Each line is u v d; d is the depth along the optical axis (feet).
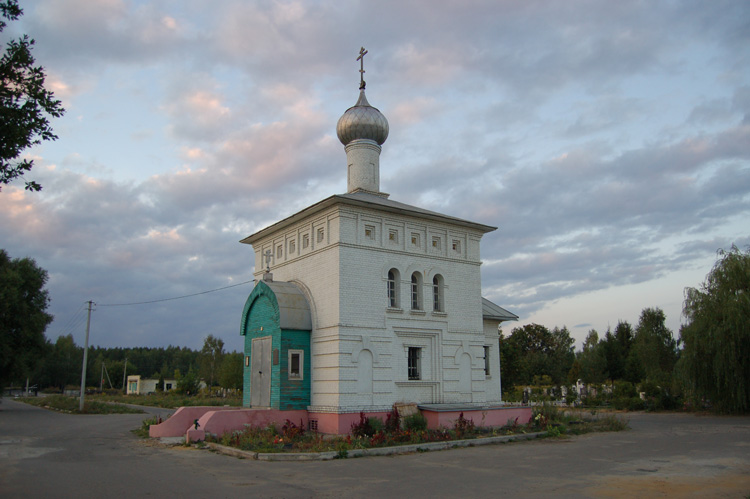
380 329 85.40
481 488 43.57
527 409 90.12
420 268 92.32
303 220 92.53
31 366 172.24
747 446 68.85
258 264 104.73
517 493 41.60
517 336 301.84
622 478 47.78
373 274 86.33
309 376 85.20
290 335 84.69
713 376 116.47
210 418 76.02
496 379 106.01
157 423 88.58
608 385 221.25
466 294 97.66
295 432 72.84
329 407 79.92
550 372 268.00
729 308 114.11
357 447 63.67
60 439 80.89
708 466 54.03
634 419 114.01
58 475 49.57
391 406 84.07
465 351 95.20
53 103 36.83
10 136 34.91
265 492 42.14
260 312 90.22
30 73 36.22
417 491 42.47
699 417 116.78
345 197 84.12
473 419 83.10
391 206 88.12
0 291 158.20
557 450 66.44
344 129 107.86
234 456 61.82
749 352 113.60
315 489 43.32
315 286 87.40
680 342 125.59
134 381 303.68
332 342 81.76
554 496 40.50
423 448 66.49
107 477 48.52
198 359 339.36
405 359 88.12
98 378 411.13
